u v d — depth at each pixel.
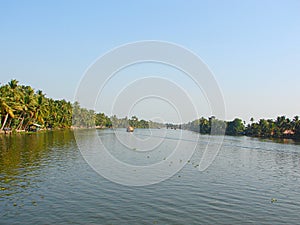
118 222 22.44
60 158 52.38
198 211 25.33
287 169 50.66
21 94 111.62
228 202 28.19
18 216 23.02
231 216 24.38
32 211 24.14
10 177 36.06
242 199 29.33
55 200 27.14
